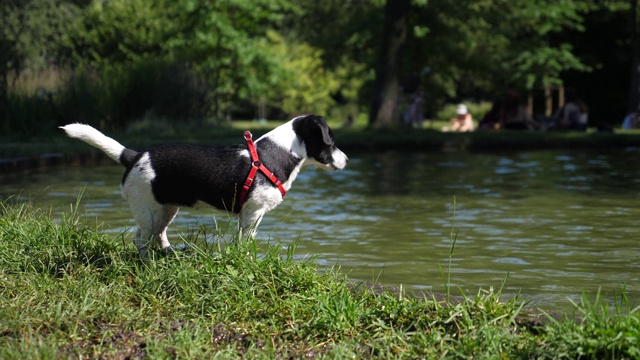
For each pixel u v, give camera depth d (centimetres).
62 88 1873
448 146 1905
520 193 1085
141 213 552
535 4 2834
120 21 3234
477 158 1673
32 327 419
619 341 362
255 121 4456
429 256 661
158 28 3175
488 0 2725
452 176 1309
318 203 989
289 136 566
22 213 666
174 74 2067
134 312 443
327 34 2839
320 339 414
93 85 1922
